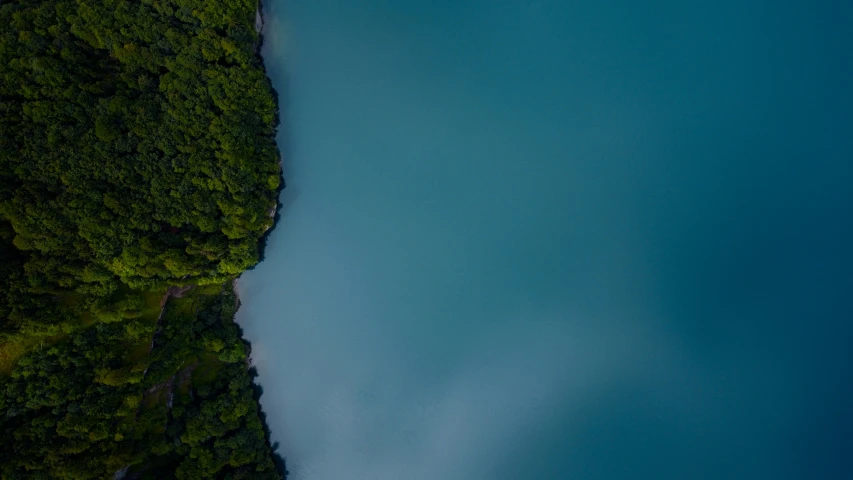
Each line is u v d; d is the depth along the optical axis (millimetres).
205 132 60969
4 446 51906
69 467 53312
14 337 52594
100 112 55438
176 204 59344
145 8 58969
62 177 53625
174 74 59812
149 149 58000
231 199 62625
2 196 51219
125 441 57688
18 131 52531
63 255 54438
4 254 52469
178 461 62938
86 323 56500
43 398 53406
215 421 64375
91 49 57094
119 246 56719
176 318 64062
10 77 52156
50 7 55062
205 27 61562
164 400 62094
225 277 66188
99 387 56062
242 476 65438
